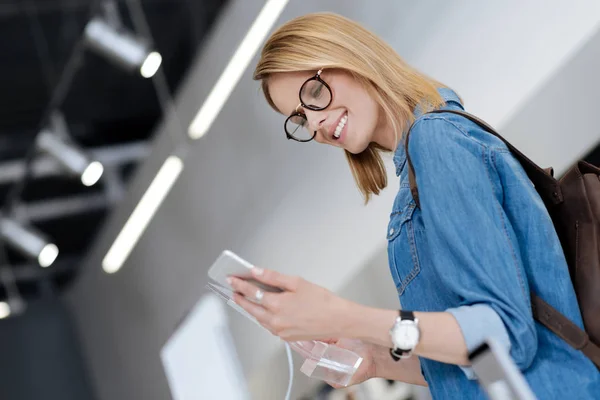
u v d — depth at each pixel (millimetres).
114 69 8602
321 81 1507
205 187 5684
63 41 8273
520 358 1271
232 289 1322
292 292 1273
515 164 1378
